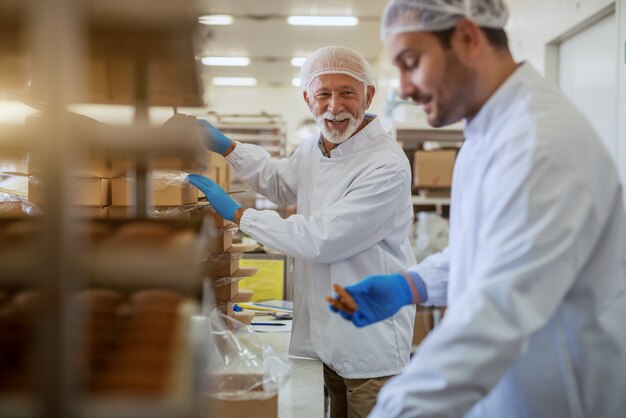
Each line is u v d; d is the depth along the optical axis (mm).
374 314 1311
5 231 820
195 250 740
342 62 1854
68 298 572
